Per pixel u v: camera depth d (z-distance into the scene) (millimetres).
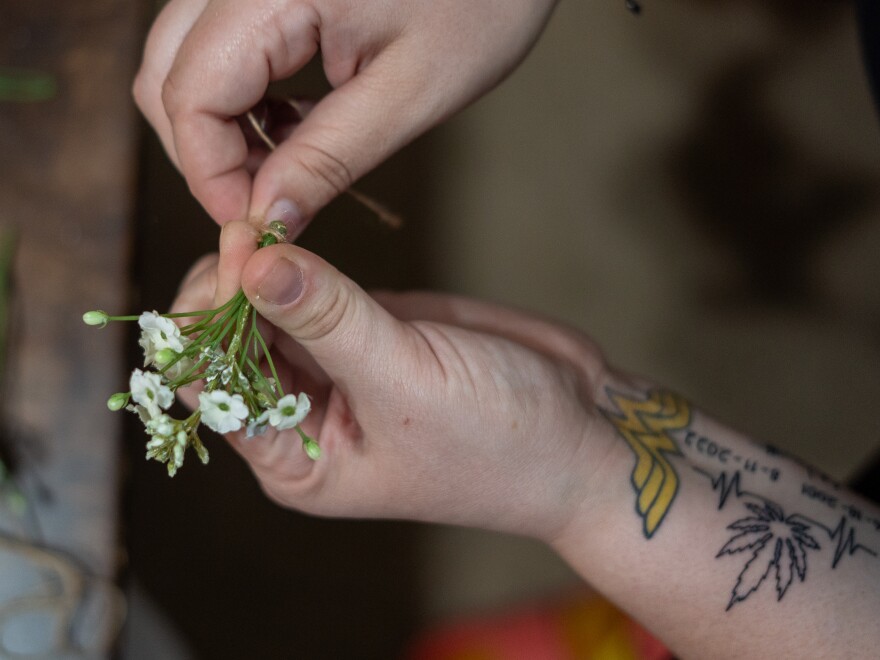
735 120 996
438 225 969
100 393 559
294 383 455
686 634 458
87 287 565
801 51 997
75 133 575
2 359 558
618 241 990
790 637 442
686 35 994
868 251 991
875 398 994
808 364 997
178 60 445
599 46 987
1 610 544
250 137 483
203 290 458
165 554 884
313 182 456
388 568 951
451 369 422
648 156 992
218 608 901
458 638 824
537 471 443
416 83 451
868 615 439
